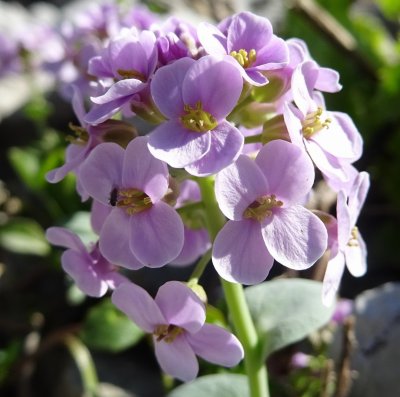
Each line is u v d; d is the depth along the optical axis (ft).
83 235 0.48
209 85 0.28
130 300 0.30
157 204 0.29
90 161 0.29
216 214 0.32
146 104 0.30
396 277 0.56
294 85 0.29
